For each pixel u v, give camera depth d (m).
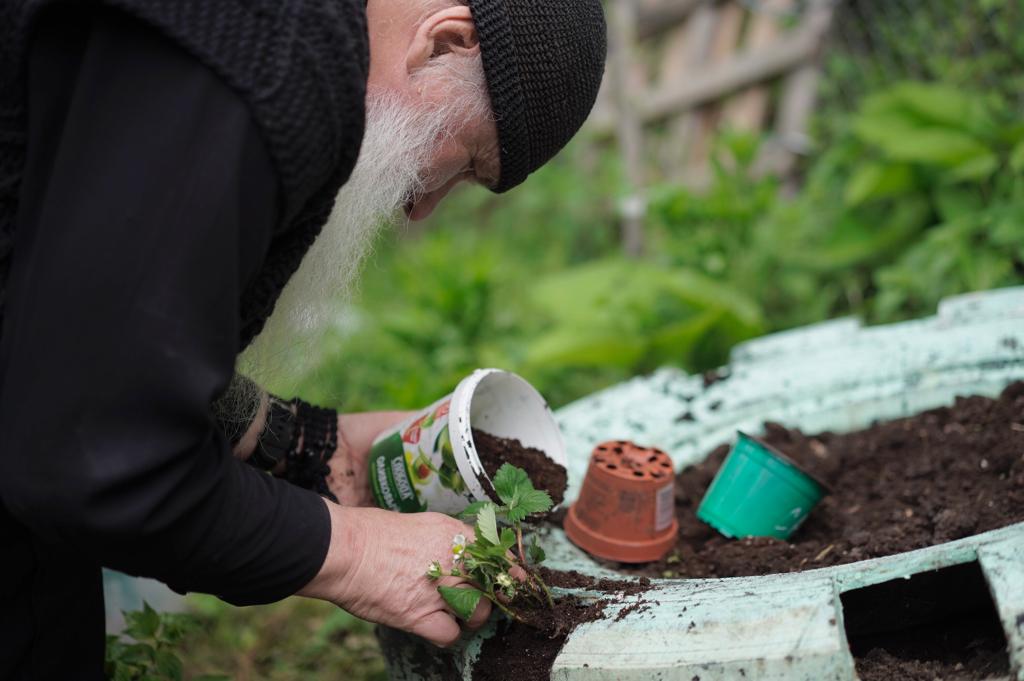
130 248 1.00
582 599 1.37
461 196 4.82
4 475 1.03
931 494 1.63
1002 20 3.37
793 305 3.27
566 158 4.66
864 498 1.73
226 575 1.17
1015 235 2.71
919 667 1.30
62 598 1.30
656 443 1.89
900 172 3.11
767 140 3.97
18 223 1.06
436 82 1.23
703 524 1.70
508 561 1.34
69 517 1.03
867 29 3.80
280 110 1.02
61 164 1.02
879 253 3.23
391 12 1.19
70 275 1.00
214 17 1.02
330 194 1.15
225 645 2.29
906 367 1.92
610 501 1.57
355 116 1.10
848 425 1.90
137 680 1.66
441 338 3.25
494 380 1.61
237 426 1.50
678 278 2.96
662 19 4.49
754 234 3.26
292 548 1.21
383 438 1.60
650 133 4.51
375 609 1.31
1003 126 3.11
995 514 1.52
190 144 1.01
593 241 4.44
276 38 1.03
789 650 1.15
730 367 2.01
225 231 1.02
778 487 1.62
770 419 1.92
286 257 1.18
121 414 1.02
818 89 3.92
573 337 2.90
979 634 1.41
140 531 1.05
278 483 1.25
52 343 1.01
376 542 1.30
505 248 4.48
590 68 1.31
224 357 1.07
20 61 1.04
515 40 1.22
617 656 1.24
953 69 3.39
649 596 1.32
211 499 1.12
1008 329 1.91
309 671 2.22
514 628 1.40
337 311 1.40
